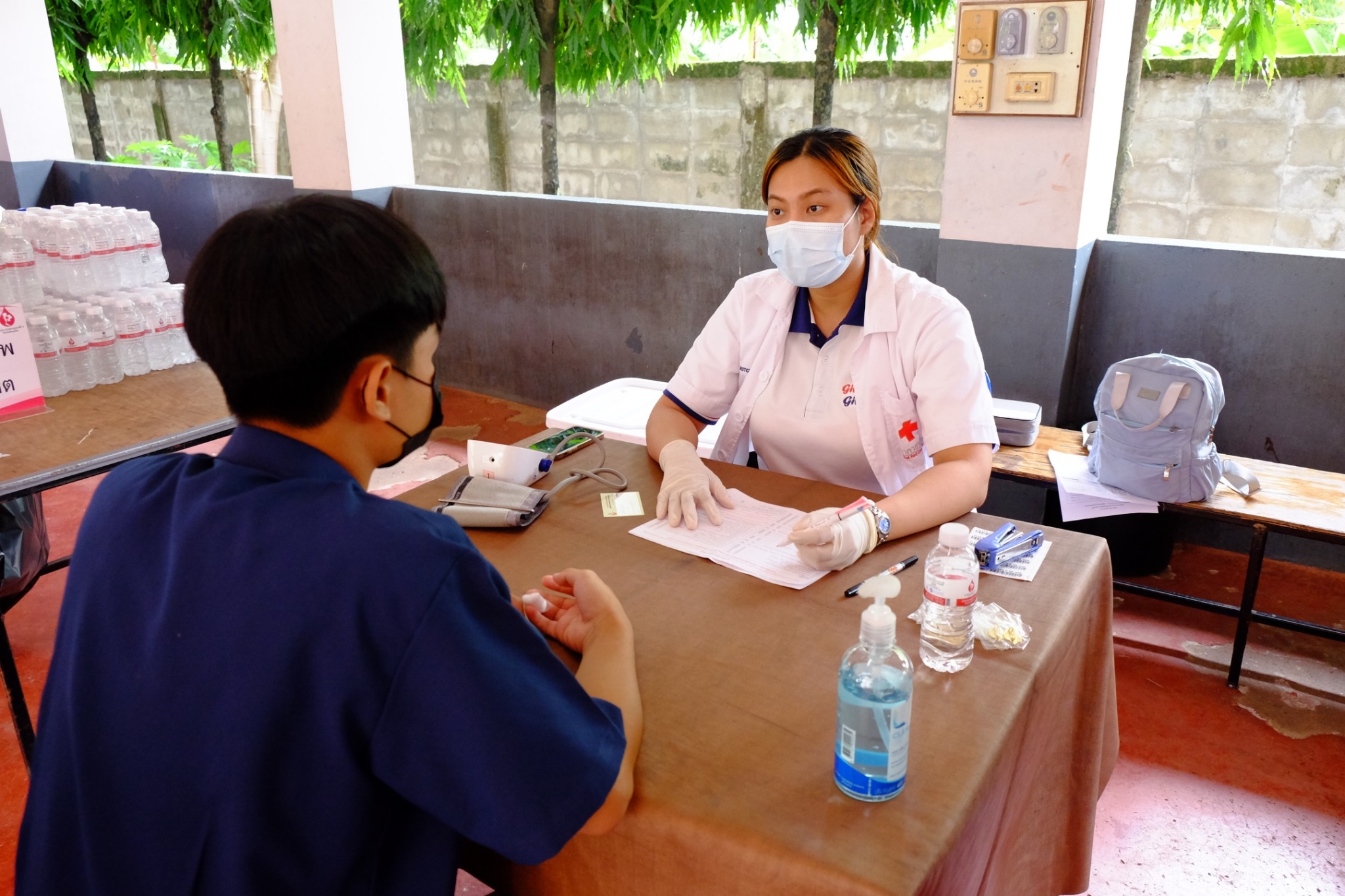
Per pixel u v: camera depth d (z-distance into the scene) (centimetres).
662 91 516
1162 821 193
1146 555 282
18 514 226
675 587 134
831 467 188
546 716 75
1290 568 293
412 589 72
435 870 83
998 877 123
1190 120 388
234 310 73
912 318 175
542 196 409
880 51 391
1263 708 229
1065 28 254
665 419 191
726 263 368
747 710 106
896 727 89
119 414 212
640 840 93
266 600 72
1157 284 286
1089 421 298
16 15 557
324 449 82
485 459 168
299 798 73
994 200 282
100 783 76
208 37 598
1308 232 378
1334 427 272
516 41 460
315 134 441
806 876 84
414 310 78
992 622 122
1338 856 184
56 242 249
